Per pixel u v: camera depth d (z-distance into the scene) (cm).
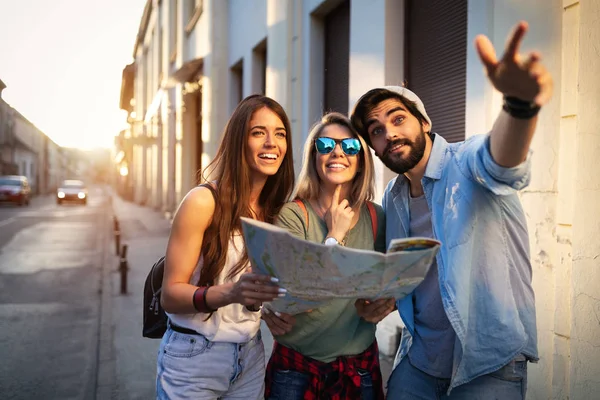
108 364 472
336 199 202
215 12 1209
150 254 1152
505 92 134
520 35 121
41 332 584
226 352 200
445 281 178
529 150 153
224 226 192
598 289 241
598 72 241
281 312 183
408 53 482
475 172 169
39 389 424
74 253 1202
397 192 208
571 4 255
